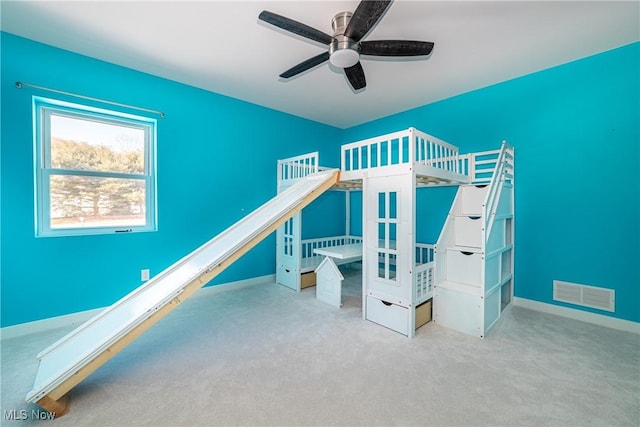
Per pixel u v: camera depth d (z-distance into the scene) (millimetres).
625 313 2432
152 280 2227
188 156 3279
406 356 2027
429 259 3760
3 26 2176
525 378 1754
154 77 3014
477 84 3209
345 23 2002
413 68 2838
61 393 1454
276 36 2328
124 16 2072
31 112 2361
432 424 1396
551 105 2814
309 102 3826
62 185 2586
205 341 2260
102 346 1584
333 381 1739
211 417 1448
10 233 2305
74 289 2598
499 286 2631
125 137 2939
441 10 1993
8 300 2311
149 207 3084
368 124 4676
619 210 2463
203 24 2170
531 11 2006
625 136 2430
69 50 2516
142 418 1441
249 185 3836
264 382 1733
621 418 1421
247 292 3555
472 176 3193
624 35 2279
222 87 3336
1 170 2264
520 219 3016
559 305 2779
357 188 4102
